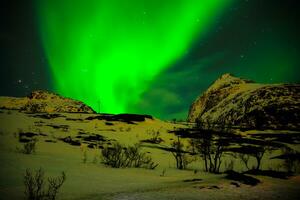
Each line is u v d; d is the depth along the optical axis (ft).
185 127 140.87
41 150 67.77
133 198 30.78
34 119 122.21
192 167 68.18
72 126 117.70
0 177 36.17
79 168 48.57
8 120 108.99
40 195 29.91
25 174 39.09
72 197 30.53
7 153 54.34
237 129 151.74
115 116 144.25
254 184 41.83
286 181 46.34
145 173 51.06
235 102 279.90
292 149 111.55
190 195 33.09
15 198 28.71
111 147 84.79
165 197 31.68
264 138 134.82
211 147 90.12
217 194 34.27
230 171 55.52
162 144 105.50
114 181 40.24
